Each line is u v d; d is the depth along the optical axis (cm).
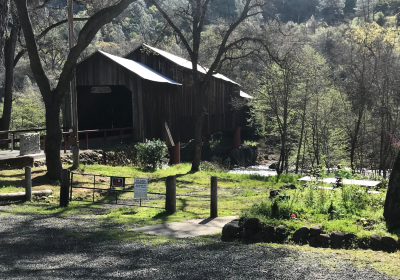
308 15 14375
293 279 484
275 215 771
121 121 3052
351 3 14650
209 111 3525
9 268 548
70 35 1670
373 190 1003
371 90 3362
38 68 1466
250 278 492
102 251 645
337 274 495
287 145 3819
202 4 2355
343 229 659
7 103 2691
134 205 1161
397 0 10250
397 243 594
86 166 1891
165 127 2770
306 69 3219
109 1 2123
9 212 1016
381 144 3488
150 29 10169
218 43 2736
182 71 3030
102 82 2583
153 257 602
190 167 2602
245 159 4909
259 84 3547
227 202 1221
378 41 3597
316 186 959
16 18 2517
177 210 1069
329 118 3634
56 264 571
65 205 1135
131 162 2334
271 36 2506
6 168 1588
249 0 2348
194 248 651
